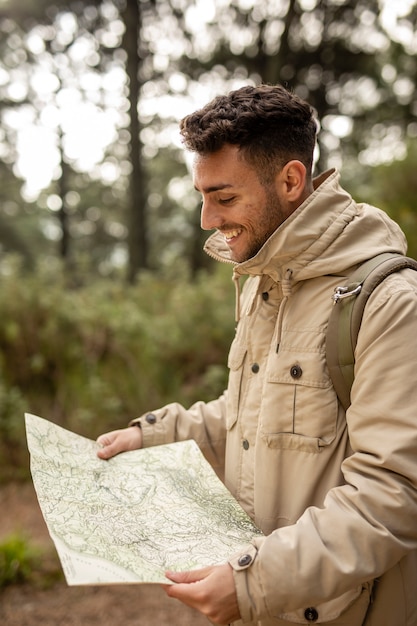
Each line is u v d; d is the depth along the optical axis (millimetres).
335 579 955
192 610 2654
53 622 2537
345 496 1009
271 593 958
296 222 1147
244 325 1385
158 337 4633
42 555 3070
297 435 1162
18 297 4668
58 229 20344
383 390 1025
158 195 19844
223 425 1574
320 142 13016
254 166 1146
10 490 4074
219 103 1157
